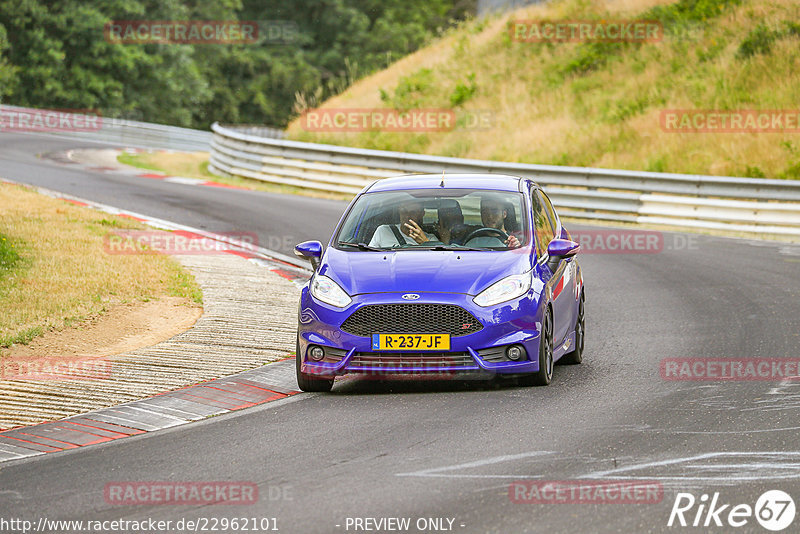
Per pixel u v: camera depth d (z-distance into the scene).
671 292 49.91
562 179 86.06
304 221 73.62
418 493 20.81
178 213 74.75
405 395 30.81
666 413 27.28
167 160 127.19
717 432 25.11
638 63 118.31
